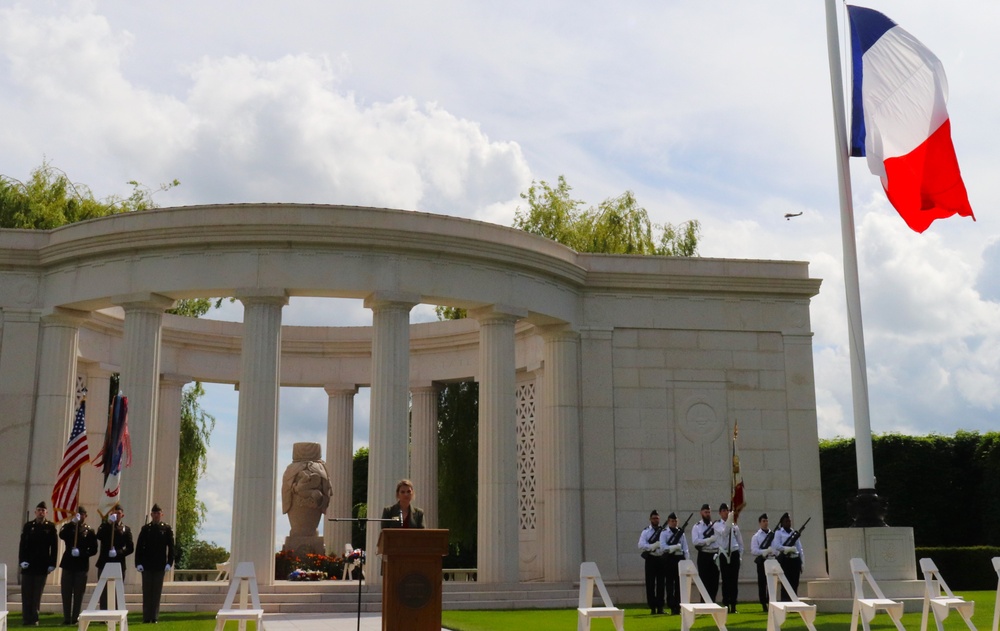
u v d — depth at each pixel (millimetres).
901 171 24047
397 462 27625
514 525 29188
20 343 29812
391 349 28016
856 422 24453
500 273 29672
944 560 36094
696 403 32219
